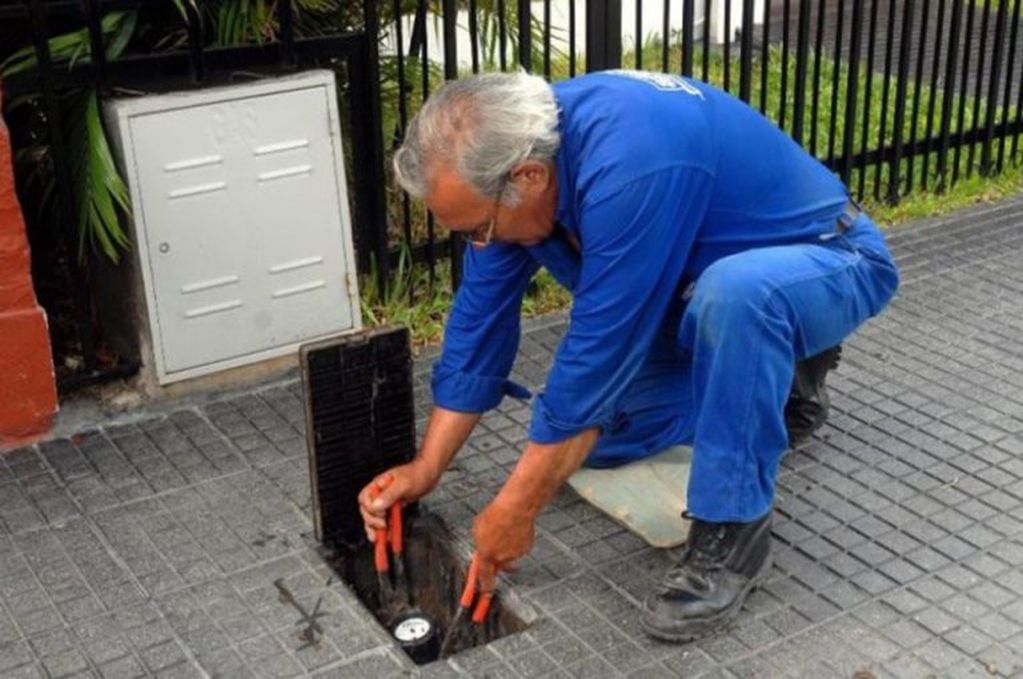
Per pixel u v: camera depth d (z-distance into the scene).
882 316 3.14
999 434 2.63
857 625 2.09
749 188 2.03
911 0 3.65
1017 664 1.99
